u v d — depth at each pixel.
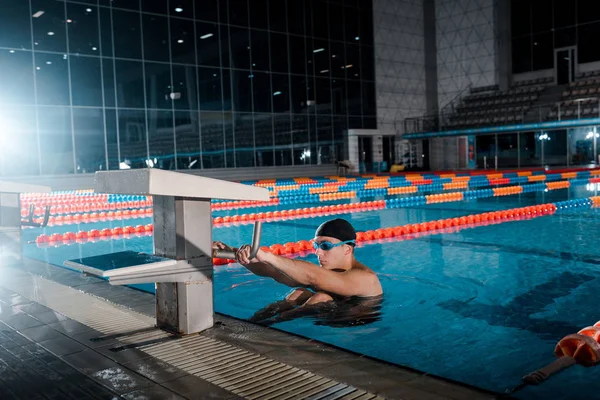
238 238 7.83
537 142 27.03
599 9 27.17
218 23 23.44
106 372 2.40
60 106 19.23
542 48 29.17
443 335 3.05
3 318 3.36
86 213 12.03
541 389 2.21
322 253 3.85
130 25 20.89
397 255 6.00
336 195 14.59
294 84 26.27
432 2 31.86
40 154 18.84
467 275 4.84
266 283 4.64
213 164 23.47
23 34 18.38
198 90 22.92
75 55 19.53
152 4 21.45
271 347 2.71
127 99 20.88
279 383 2.25
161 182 2.52
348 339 3.00
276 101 25.59
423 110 32.06
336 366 2.43
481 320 3.36
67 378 2.34
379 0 29.86
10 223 5.29
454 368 2.52
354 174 28.12
